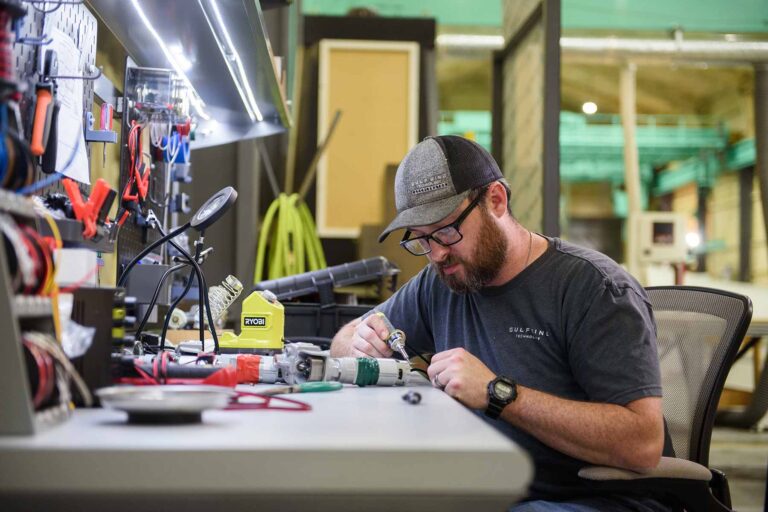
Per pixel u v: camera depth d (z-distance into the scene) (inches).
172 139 85.4
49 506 25.5
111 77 79.1
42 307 31.0
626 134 278.8
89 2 69.1
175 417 30.7
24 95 50.8
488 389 50.9
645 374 52.5
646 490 53.9
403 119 213.5
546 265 60.6
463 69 339.3
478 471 25.5
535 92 169.3
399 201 59.4
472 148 59.0
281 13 149.3
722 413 206.5
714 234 373.1
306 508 25.7
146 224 79.1
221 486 24.8
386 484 25.3
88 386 35.8
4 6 31.3
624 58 269.7
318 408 37.4
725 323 65.5
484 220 57.9
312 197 213.9
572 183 403.2
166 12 68.2
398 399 42.6
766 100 260.5
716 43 266.7
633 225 266.1
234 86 90.7
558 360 59.1
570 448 51.5
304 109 214.7
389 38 216.8
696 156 381.4
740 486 159.9
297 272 163.8
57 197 46.1
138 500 25.2
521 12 188.4
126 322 42.0
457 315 65.9
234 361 51.0
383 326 63.6
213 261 154.1
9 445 24.9
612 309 55.4
